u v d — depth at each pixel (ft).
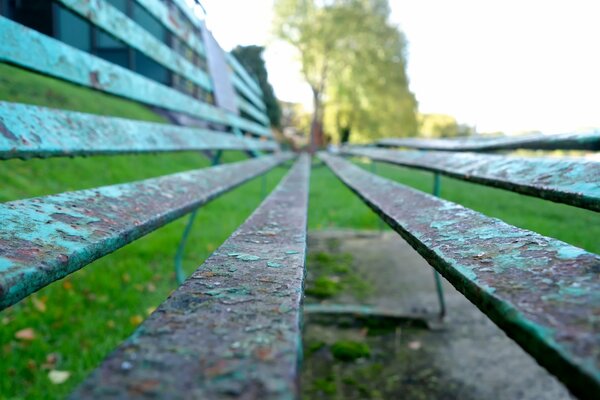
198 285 2.03
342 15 81.00
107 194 3.66
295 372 1.25
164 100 8.25
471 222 2.89
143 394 1.13
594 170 3.23
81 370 6.56
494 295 1.55
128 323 8.19
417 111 89.86
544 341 1.22
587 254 1.98
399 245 14.32
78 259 2.18
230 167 8.54
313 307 8.54
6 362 6.61
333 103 86.33
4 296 1.65
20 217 2.57
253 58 92.99
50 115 3.89
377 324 8.05
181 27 9.96
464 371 6.40
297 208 4.84
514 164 4.46
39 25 26.91
